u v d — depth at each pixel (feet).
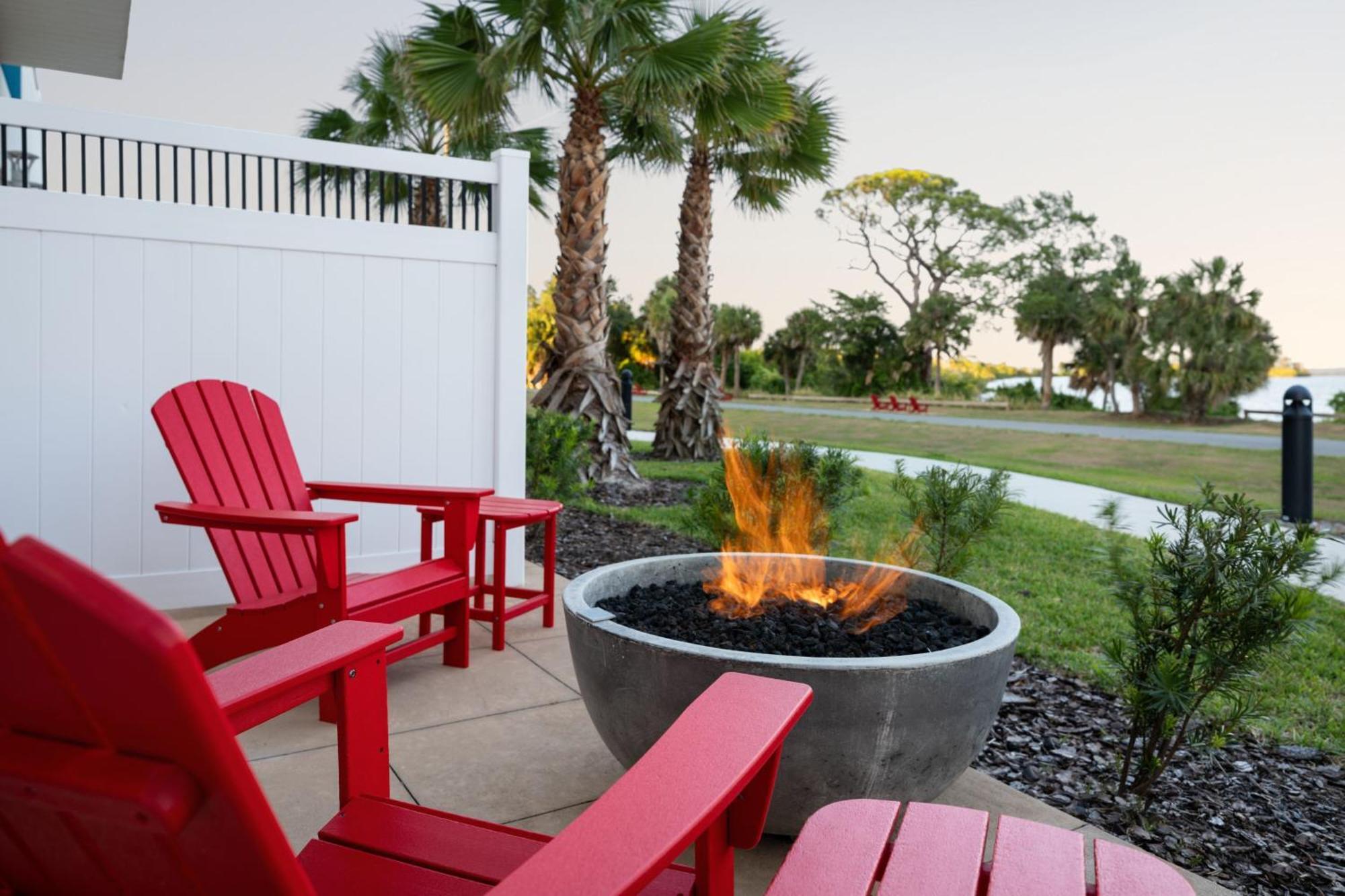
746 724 4.00
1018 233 148.05
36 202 13.04
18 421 13.15
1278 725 11.39
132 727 2.57
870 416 96.58
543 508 13.28
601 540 23.17
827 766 6.76
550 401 33.81
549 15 30.01
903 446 60.54
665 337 176.35
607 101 36.78
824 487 16.85
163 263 13.97
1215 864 7.93
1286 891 7.54
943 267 152.15
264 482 11.91
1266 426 92.58
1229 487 40.09
